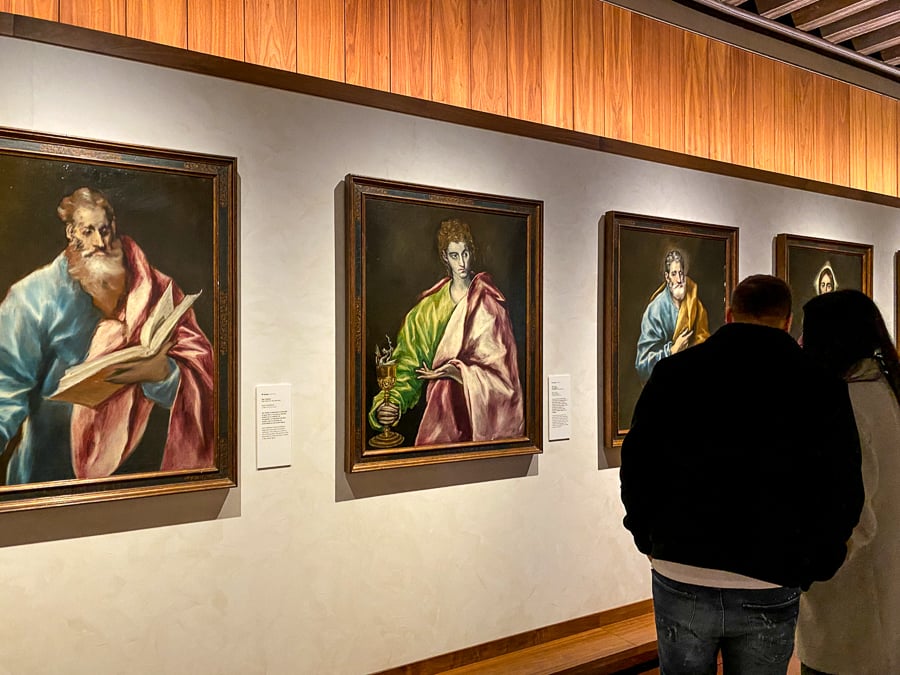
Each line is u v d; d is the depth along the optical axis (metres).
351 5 4.15
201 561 3.06
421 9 4.41
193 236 3.02
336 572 3.40
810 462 2.26
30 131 2.66
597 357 4.35
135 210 2.89
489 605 3.88
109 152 2.83
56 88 2.79
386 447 3.49
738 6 5.75
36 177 2.70
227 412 3.08
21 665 2.70
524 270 3.98
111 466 2.83
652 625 4.36
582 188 4.29
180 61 3.04
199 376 3.03
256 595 3.18
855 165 6.88
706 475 2.34
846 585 2.62
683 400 2.42
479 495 3.87
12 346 2.65
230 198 3.10
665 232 4.59
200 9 3.71
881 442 2.59
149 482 2.91
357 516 3.46
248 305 3.18
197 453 3.02
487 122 3.91
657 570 2.53
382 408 3.48
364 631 3.47
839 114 6.75
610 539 4.39
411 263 3.58
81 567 2.81
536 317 4.00
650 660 4.05
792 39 6.28
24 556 2.71
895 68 6.96
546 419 4.11
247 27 3.83
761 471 2.28
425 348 3.62
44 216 2.71
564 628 4.17
